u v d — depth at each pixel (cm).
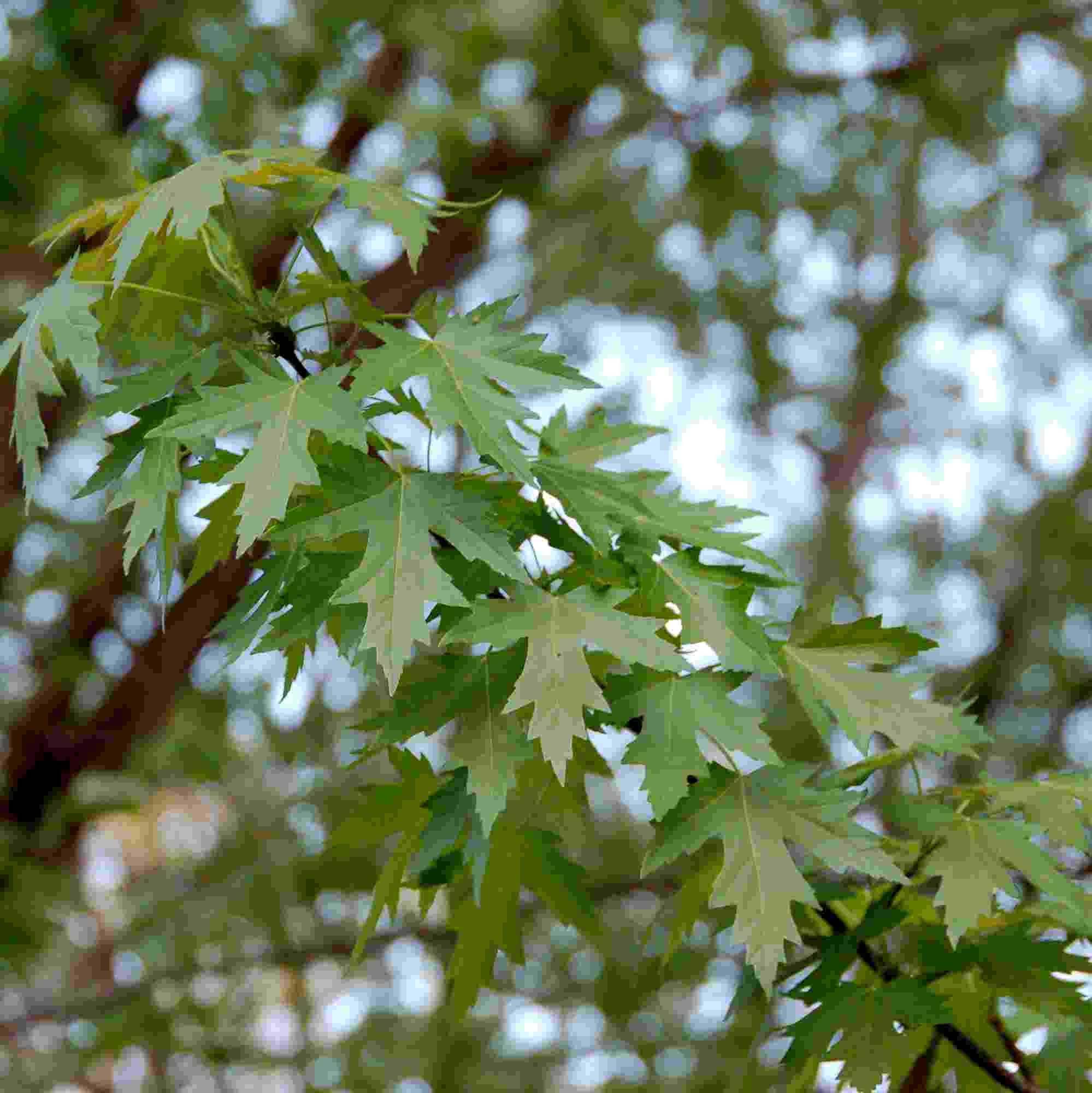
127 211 163
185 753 724
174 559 162
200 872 719
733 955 572
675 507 182
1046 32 839
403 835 181
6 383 665
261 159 162
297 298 167
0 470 755
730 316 1003
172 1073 651
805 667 174
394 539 146
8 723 787
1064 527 1032
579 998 719
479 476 166
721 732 156
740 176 877
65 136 609
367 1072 711
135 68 693
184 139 569
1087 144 927
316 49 656
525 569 152
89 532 801
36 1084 633
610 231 919
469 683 154
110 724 775
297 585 159
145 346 175
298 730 688
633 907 714
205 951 661
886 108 880
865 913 185
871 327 1065
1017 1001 186
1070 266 1049
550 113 824
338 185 165
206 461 162
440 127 697
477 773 148
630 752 156
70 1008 618
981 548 1067
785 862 155
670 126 849
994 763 934
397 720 153
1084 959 174
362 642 141
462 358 153
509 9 726
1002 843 171
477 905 177
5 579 805
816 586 966
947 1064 197
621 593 156
